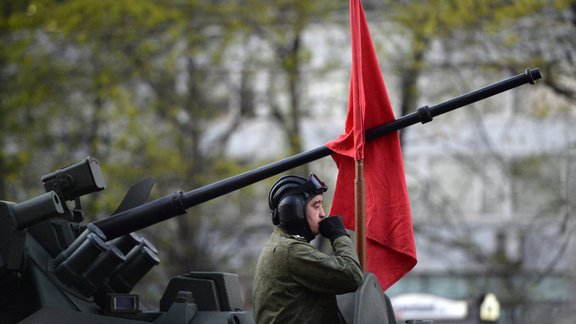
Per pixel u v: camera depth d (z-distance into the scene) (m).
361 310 15.19
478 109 76.44
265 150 81.12
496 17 56.78
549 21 57.62
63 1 62.69
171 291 17.23
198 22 61.94
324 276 15.32
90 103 60.03
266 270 15.60
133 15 60.16
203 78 63.72
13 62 58.62
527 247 70.44
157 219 17.42
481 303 48.50
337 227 15.90
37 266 16.47
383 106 18.05
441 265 91.25
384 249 18.02
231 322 16.53
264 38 62.50
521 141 77.50
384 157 18.11
